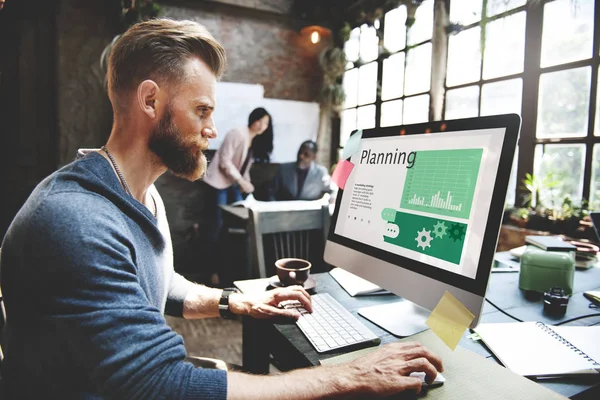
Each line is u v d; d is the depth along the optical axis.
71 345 0.54
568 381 0.67
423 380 0.64
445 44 2.86
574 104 2.07
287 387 0.58
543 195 2.23
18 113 3.31
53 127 3.42
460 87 2.76
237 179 3.73
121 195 0.70
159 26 0.73
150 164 0.80
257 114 3.87
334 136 4.43
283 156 4.21
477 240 0.74
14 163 3.34
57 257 0.55
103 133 3.52
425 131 0.92
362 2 3.81
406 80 3.30
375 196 1.02
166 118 0.74
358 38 3.97
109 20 3.45
